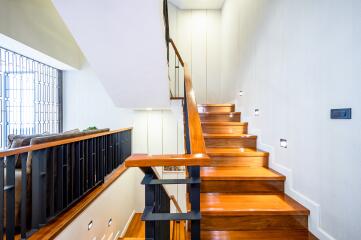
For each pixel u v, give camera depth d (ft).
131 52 8.67
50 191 6.83
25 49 12.92
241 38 12.37
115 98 12.83
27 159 6.31
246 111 11.25
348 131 4.59
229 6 15.42
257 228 5.83
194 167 3.56
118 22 7.25
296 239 5.53
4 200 5.96
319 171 5.49
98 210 9.38
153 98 12.82
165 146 18.15
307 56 6.05
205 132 10.89
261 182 7.10
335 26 4.98
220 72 18.24
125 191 14.08
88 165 9.43
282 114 7.41
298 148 6.43
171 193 17.53
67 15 7.02
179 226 9.61
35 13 12.92
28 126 15.43
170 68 18.11
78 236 7.55
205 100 18.28
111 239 11.11
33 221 6.23
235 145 9.73
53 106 17.74
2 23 10.65
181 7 18.17
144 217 3.32
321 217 5.39
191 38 18.30
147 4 6.62
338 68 4.88
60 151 7.20
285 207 6.01
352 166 4.49
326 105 5.25
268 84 8.57
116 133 14.02
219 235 5.65
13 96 14.39
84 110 18.65
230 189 7.08
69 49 16.81
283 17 7.43
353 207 4.46
